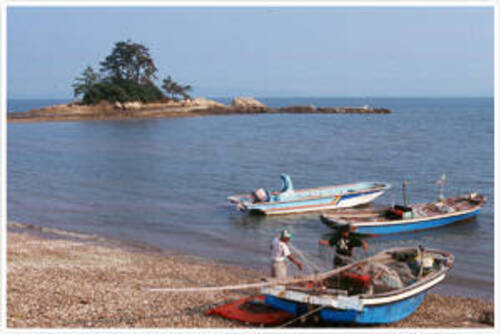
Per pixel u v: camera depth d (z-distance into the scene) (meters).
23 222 21.72
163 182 32.25
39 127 82.75
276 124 87.94
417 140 57.69
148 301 11.63
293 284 10.54
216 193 28.81
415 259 12.55
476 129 72.56
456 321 10.95
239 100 129.50
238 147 51.97
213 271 15.02
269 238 19.78
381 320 10.16
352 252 10.95
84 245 17.80
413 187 30.77
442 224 21.47
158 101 122.38
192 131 73.19
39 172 36.50
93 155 46.28
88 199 26.98
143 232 20.30
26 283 12.59
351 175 35.00
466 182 32.06
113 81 118.62
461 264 16.55
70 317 10.36
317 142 56.38
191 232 20.47
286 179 25.00
